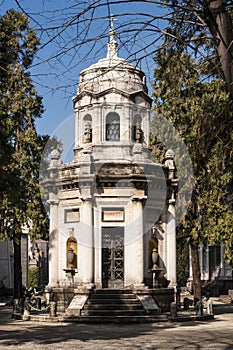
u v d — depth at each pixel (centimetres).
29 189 3450
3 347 1936
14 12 2844
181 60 1084
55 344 2000
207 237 3200
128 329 2444
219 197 2055
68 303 2942
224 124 1162
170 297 2988
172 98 1272
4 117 2442
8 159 2203
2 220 3459
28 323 2711
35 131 3519
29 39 2339
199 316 2809
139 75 2866
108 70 970
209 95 1250
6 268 5319
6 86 2438
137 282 2886
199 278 3300
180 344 1984
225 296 4644
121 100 2797
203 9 855
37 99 3459
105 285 2920
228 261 2748
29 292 3994
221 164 1293
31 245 5669
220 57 852
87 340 2100
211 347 1909
